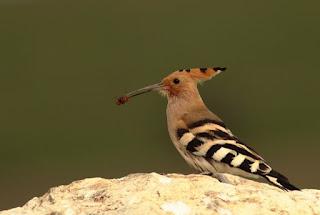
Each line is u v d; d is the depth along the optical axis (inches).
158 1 1221.7
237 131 739.4
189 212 217.2
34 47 1051.9
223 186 228.7
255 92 800.3
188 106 293.6
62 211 225.0
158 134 710.5
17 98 847.1
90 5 1239.5
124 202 221.3
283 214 222.4
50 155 685.9
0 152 692.7
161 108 759.1
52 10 1219.9
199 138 273.9
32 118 783.1
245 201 224.1
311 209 226.8
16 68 960.9
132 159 678.5
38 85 890.7
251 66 890.1
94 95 844.6
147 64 959.0
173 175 238.2
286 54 930.1
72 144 708.0
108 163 661.9
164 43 1035.3
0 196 609.9
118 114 770.2
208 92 772.0
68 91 861.2
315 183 585.0
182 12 1154.7
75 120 771.4
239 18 1095.0
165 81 299.6
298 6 1117.7
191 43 1022.4
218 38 1028.5
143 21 1136.2
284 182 250.2
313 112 741.3
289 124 722.8
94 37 1083.3
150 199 220.8
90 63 970.1
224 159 262.8
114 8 1206.9
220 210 219.0
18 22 1165.7
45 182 636.1
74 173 646.5
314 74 847.7
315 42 963.3
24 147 701.3
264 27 1053.2
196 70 299.4
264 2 1152.8
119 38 1070.4
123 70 939.3
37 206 236.7
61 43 1063.0
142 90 308.0
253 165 257.9
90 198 230.7
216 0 1190.9
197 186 227.6
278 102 775.7
